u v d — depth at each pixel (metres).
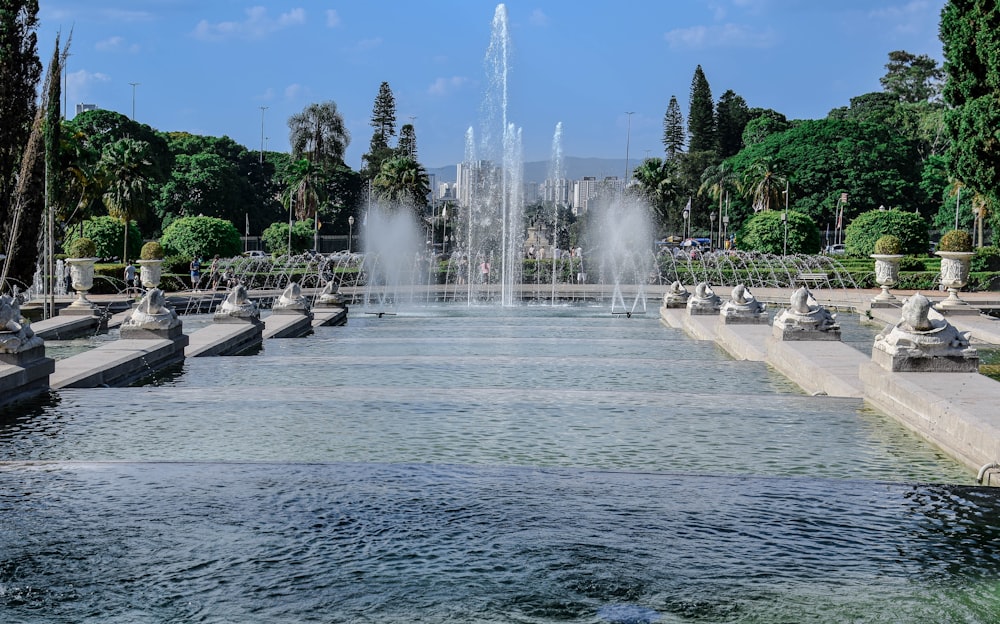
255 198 81.31
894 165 78.50
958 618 5.28
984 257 40.53
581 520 6.88
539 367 15.16
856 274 39.59
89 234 46.03
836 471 8.54
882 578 5.84
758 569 5.98
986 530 6.67
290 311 22.59
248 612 5.38
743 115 106.69
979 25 20.84
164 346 15.16
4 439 9.62
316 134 83.81
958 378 10.69
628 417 10.75
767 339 16.27
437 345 18.91
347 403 11.48
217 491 7.57
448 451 9.26
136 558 6.17
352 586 5.72
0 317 11.50
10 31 27.98
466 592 5.63
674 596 5.58
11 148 28.19
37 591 5.66
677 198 71.19
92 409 11.05
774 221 56.25
